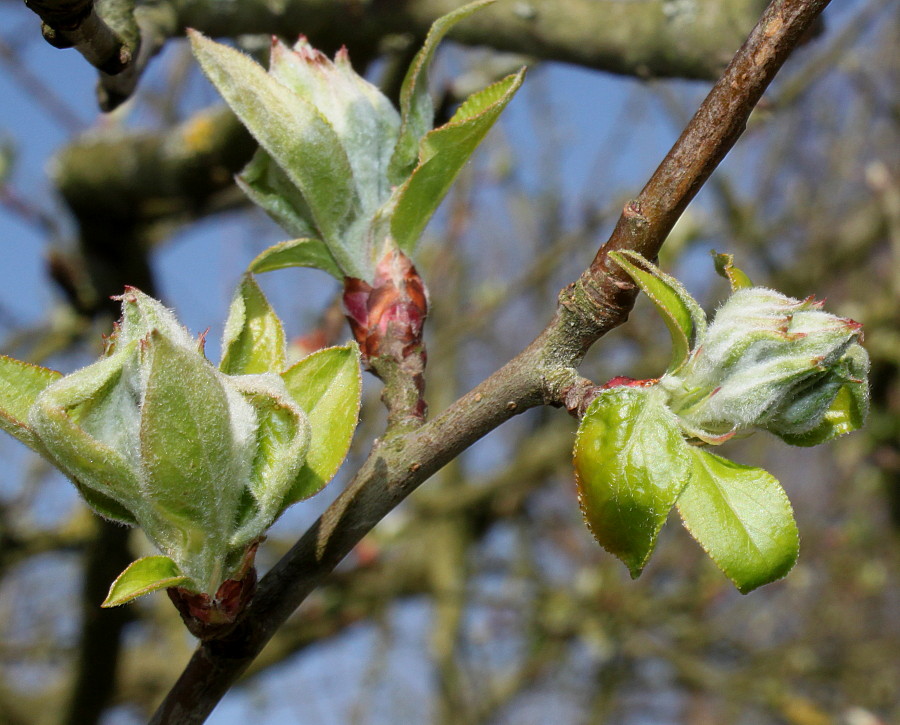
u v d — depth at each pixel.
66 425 0.14
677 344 0.16
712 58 0.24
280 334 0.16
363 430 0.40
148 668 0.46
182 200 0.31
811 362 0.15
